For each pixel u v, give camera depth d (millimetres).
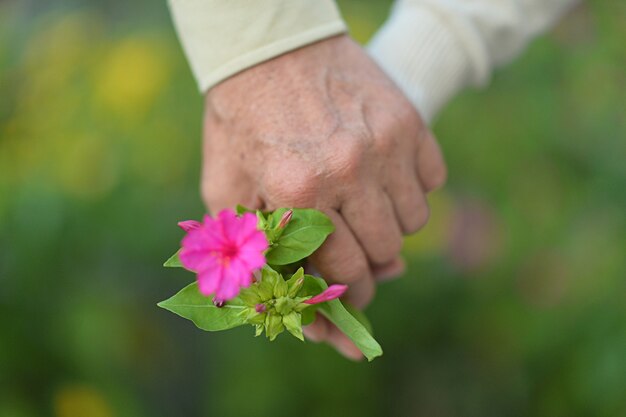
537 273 1009
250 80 682
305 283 648
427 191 726
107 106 1000
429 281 1021
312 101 677
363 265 691
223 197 709
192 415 1075
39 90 1029
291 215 649
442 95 767
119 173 965
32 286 946
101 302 964
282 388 966
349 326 648
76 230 952
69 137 986
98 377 949
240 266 607
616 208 968
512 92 1108
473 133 1072
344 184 669
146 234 959
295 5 680
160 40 1068
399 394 1051
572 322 939
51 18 1171
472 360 1060
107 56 1055
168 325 1075
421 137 703
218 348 1047
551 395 958
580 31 1086
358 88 687
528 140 1062
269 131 674
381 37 771
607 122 1014
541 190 1041
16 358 935
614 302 921
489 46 772
